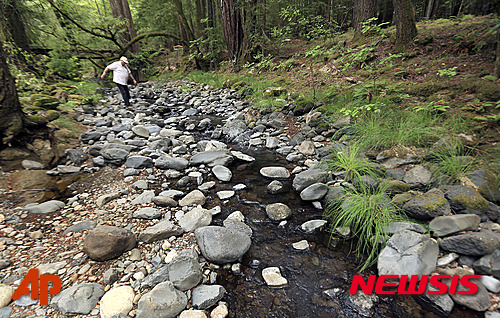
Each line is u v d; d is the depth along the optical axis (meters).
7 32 7.66
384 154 3.31
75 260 2.04
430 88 4.20
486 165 2.53
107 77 13.69
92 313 1.64
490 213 2.10
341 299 1.80
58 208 2.80
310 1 9.80
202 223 2.58
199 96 9.28
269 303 1.80
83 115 6.21
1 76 3.46
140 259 2.12
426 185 2.64
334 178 3.31
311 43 9.98
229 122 5.76
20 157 3.63
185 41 13.87
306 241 2.38
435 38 5.62
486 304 1.53
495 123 3.04
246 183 3.50
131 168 3.79
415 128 3.43
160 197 2.92
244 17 10.97
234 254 2.12
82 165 3.95
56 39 10.16
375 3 7.32
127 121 6.22
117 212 2.77
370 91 4.50
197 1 12.81
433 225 2.10
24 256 2.06
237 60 11.38
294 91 6.89
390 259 1.94
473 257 1.78
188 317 1.63
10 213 2.62
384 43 6.61
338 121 4.55
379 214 2.37
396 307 1.69
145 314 1.58
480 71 4.02
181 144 4.89
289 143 4.63
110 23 11.95
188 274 1.87
